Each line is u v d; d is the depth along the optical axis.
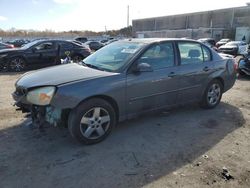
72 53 12.80
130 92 4.36
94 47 32.31
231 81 6.29
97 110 4.06
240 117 5.50
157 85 4.71
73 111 3.89
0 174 3.30
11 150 3.91
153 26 63.41
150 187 3.10
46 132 4.54
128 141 4.29
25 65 12.02
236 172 3.43
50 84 3.81
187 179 3.26
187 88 5.28
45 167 3.48
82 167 3.50
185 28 55.91
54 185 3.12
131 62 4.41
